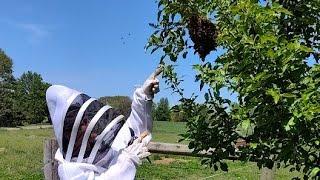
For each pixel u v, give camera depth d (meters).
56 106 1.92
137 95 2.08
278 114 2.05
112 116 1.94
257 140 2.25
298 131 2.04
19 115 51.03
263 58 2.00
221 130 2.39
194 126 2.45
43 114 52.22
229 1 2.23
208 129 2.41
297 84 2.03
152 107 2.11
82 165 1.85
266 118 2.08
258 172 9.51
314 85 1.96
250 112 2.16
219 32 2.23
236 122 2.30
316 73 1.99
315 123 2.05
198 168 10.82
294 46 1.91
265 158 2.33
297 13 2.33
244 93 2.06
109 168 1.89
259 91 2.01
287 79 2.03
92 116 1.89
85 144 1.86
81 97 1.93
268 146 2.27
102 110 1.89
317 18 2.36
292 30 2.39
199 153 2.63
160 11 2.46
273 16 2.01
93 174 1.84
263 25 2.04
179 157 13.21
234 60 2.12
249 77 2.05
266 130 2.19
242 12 2.01
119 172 1.86
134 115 2.08
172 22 2.48
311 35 2.40
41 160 12.48
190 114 2.48
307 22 2.30
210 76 2.21
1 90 52.88
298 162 2.19
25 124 51.25
